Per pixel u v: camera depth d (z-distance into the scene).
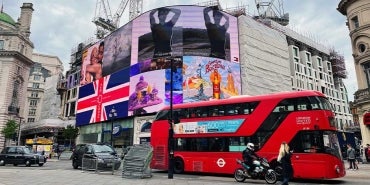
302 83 66.38
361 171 21.91
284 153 12.77
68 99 74.44
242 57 48.06
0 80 64.38
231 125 18.66
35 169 22.52
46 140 49.78
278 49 56.69
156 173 21.95
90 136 56.62
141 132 44.69
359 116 30.58
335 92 78.25
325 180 17.22
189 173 21.47
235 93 45.09
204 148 19.48
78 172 19.78
